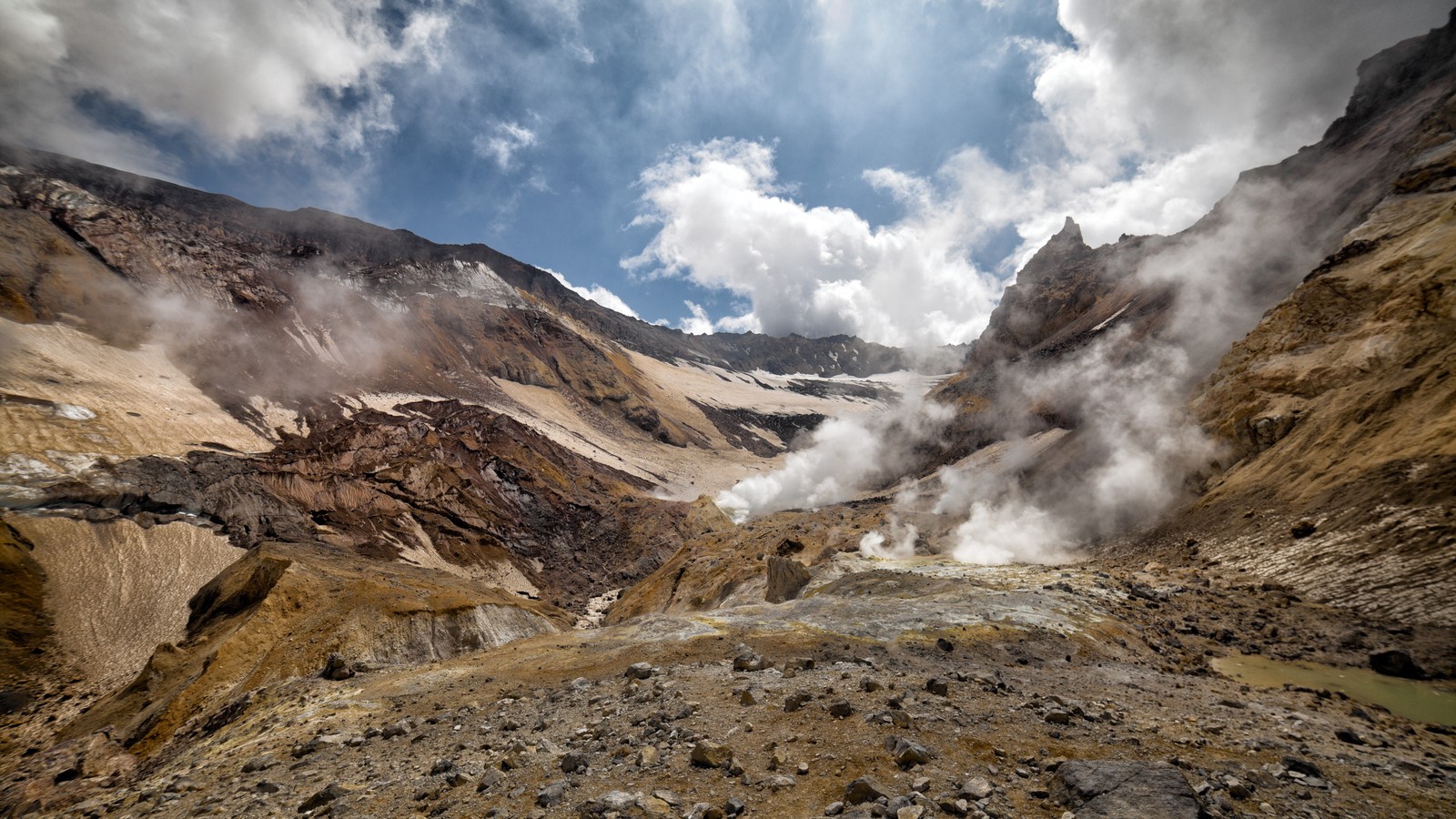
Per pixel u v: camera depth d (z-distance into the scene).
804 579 61.81
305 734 22.34
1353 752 13.40
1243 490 48.53
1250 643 30.14
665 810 10.30
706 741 13.26
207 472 107.56
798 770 11.62
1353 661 26.58
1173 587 39.75
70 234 168.12
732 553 93.75
